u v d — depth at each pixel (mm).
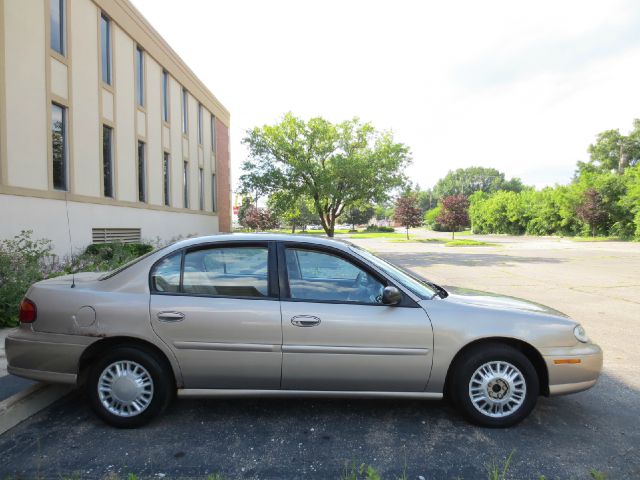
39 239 10938
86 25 13203
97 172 13727
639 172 33594
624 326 7367
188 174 22359
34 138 10883
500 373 3596
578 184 42406
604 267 17328
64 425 3633
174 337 3525
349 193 30391
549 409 4020
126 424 3549
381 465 3053
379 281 3746
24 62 10570
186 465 3031
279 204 29734
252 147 29547
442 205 46500
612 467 3043
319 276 3750
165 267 3730
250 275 3709
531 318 3672
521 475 2932
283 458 3137
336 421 3732
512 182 122938
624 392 4441
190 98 22594
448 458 3150
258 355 3531
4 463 3039
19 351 3621
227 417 3793
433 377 3570
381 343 3535
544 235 49875
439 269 16781
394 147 30375
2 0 9859
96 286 3705
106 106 14359
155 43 18078
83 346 3537
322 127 29375
